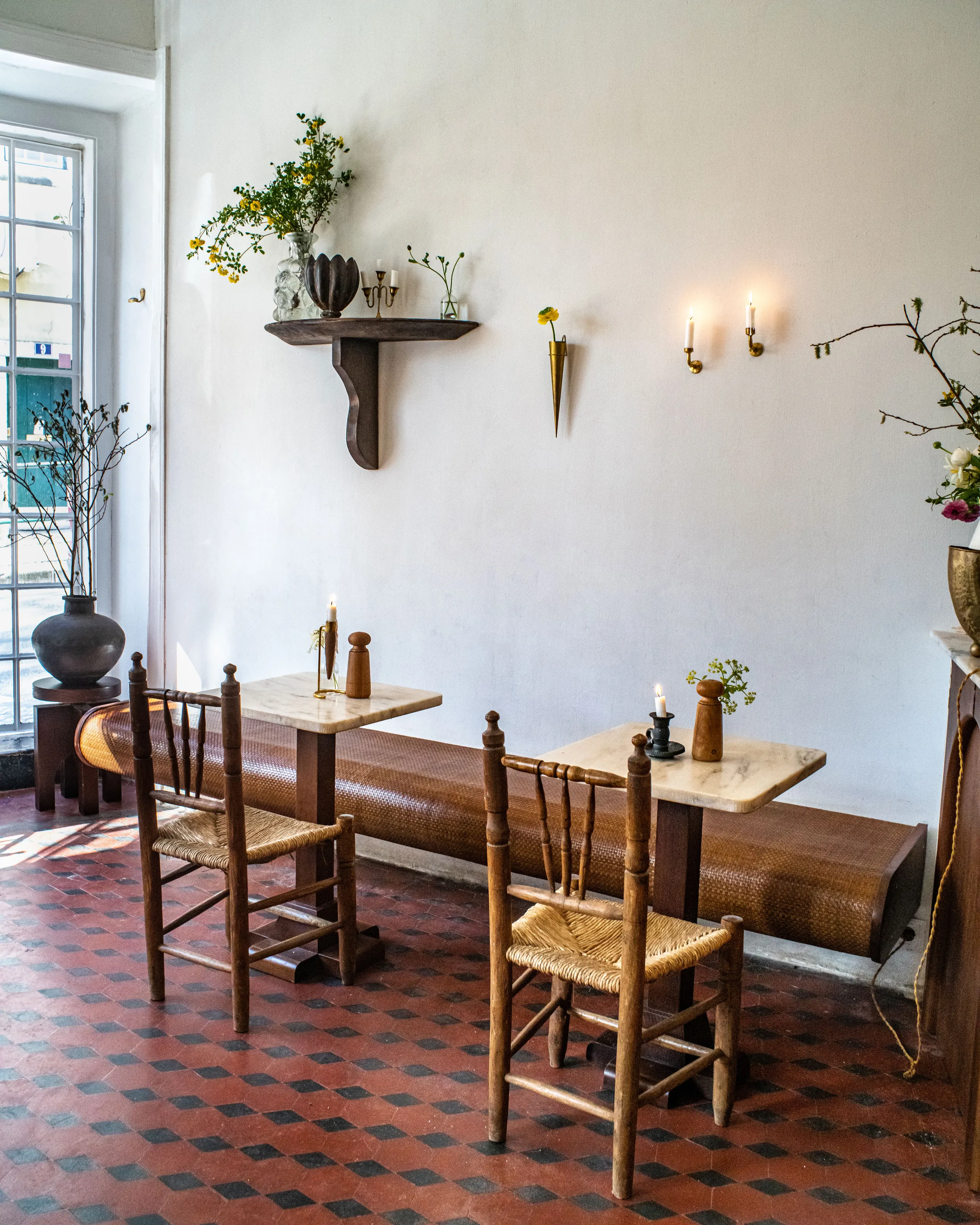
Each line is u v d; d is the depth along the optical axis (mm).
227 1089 2744
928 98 3334
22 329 5648
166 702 3105
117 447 5750
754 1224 2297
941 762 3453
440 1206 2318
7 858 4395
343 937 3338
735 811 2529
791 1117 2713
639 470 3975
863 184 3457
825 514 3598
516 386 4258
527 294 4203
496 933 2535
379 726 4777
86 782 4961
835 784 3646
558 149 4082
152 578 5645
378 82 4570
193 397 5379
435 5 4367
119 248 5812
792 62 3555
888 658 3521
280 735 4617
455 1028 3094
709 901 3248
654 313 3896
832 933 3043
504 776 2508
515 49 4160
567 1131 2619
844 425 3543
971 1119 2471
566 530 4176
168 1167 2418
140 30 5293
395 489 4664
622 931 2688
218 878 4258
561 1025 2879
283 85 4902
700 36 3725
